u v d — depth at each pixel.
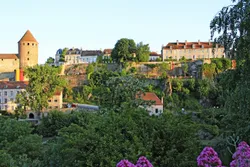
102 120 20.95
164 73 86.50
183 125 18.23
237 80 18.41
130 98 44.09
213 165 10.24
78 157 17.86
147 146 17.31
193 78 85.44
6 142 29.77
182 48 107.06
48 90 67.88
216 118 49.41
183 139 17.91
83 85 91.00
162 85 83.50
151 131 18.75
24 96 66.56
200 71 87.38
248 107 17.22
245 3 17.02
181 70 94.00
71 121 49.50
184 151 17.25
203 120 49.97
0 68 109.44
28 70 67.06
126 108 22.67
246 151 10.15
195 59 99.19
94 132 18.64
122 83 46.16
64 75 95.06
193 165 16.59
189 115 22.08
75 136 18.95
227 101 19.00
